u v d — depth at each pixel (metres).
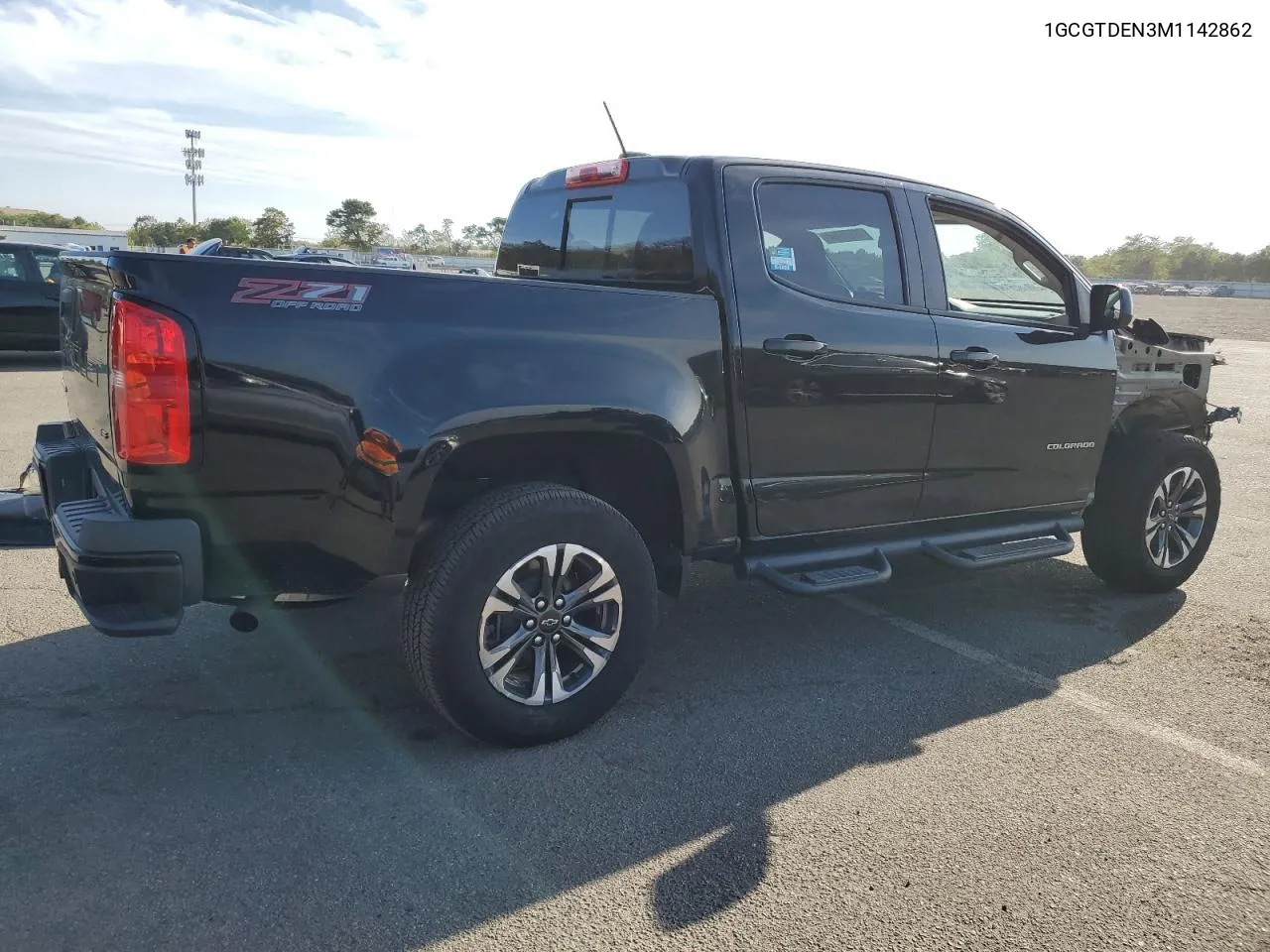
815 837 2.76
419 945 2.28
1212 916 2.45
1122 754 3.30
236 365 2.64
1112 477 4.83
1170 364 5.03
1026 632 4.47
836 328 3.71
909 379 3.90
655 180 3.73
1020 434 4.33
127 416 2.58
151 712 3.41
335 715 3.44
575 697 3.26
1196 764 3.24
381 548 2.89
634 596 3.30
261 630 4.20
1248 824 2.88
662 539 3.70
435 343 2.89
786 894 2.50
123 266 2.56
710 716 3.53
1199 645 4.34
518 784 3.01
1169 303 51.62
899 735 3.41
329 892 2.45
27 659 3.81
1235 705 3.71
